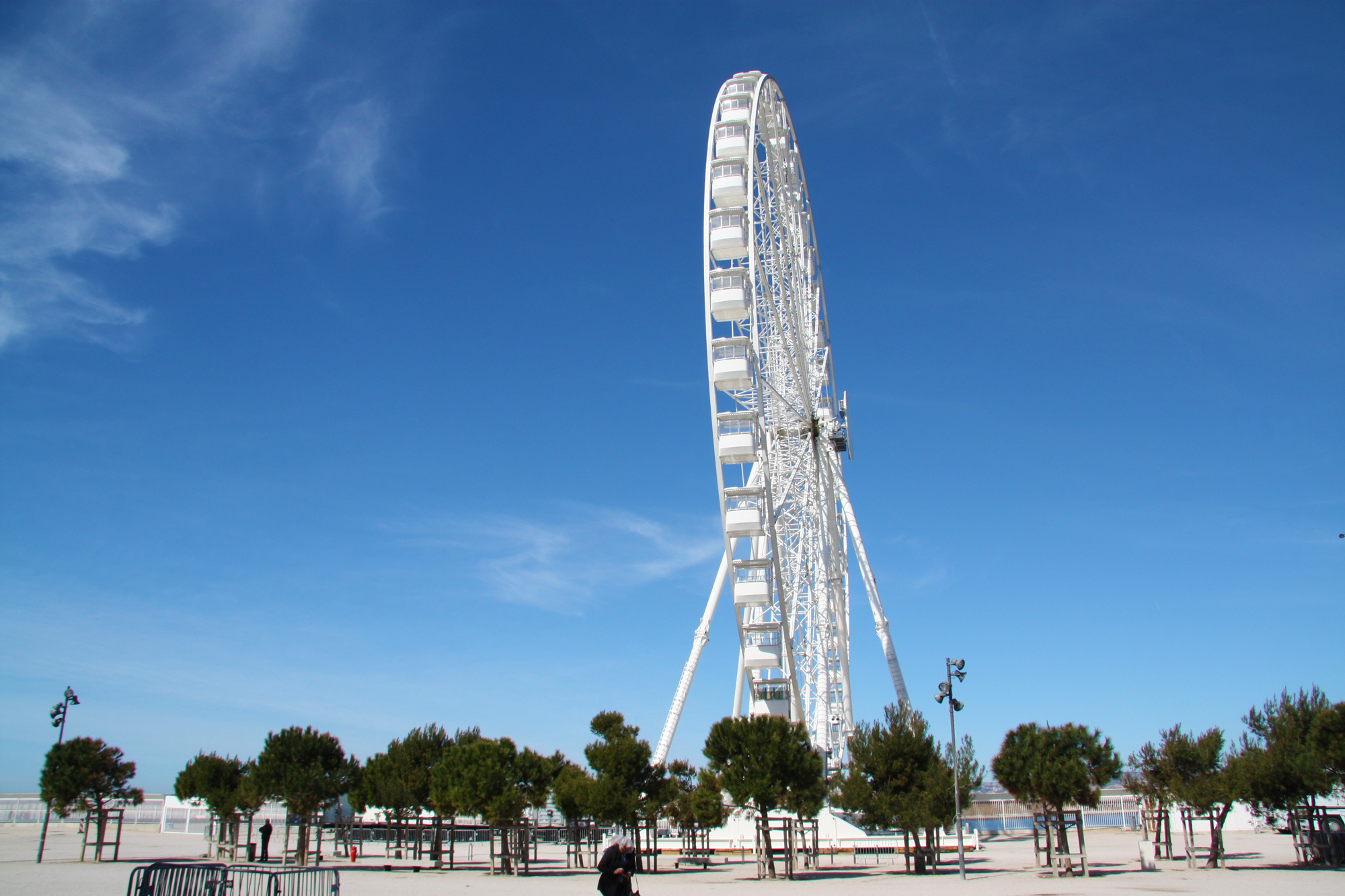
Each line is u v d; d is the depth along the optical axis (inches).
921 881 1619.1
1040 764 1760.6
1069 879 1656.0
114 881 1499.8
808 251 2726.4
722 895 1369.3
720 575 2760.8
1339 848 1865.2
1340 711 1659.7
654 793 1969.7
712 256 2155.5
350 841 2496.3
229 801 2073.1
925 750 1873.8
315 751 1995.6
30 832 3503.9
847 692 2672.2
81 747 2018.9
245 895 1105.4
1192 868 1894.7
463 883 1606.8
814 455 2578.7
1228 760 1959.9
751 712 2098.9
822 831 2556.6
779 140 2534.5
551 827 3186.5
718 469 2140.7
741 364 2073.1
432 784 1990.7
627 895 835.4
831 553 2721.5
